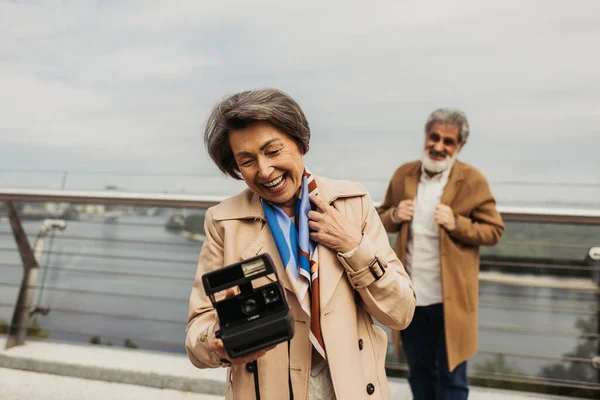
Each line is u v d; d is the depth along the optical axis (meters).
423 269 2.57
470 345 2.43
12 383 3.06
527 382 2.94
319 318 1.17
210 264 1.30
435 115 2.62
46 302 3.66
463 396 2.46
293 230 1.24
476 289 2.53
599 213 2.67
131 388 3.04
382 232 1.35
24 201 3.46
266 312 1.01
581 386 2.78
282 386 1.16
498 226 2.52
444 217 2.46
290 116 1.14
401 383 3.02
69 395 2.91
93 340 3.64
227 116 1.12
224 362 1.14
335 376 1.13
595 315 2.88
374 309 1.21
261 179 1.16
